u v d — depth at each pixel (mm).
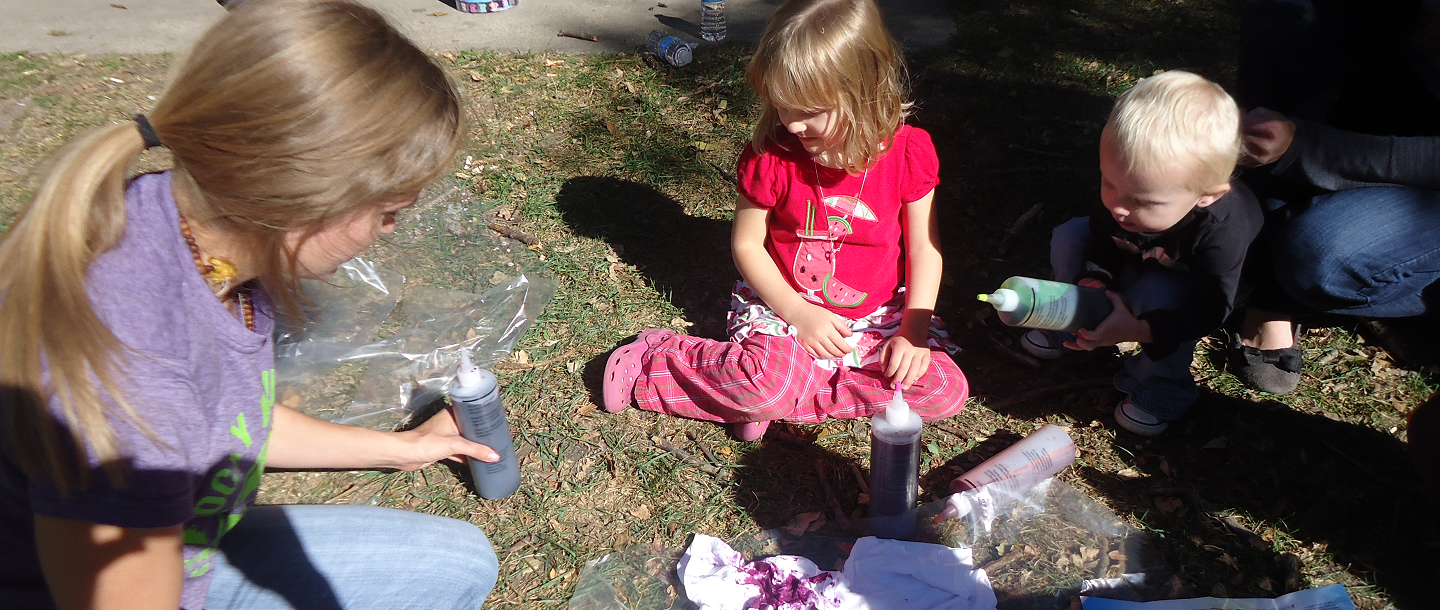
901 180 2410
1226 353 2650
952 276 3039
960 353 2742
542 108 3934
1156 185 1881
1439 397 1879
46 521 1043
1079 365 2686
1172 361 2311
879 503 2080
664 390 2447
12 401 987
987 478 2199
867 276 2521
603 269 3025
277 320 1407
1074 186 3408
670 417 2498
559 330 2781
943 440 2436
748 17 4953
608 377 2447
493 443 2109
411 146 1128
